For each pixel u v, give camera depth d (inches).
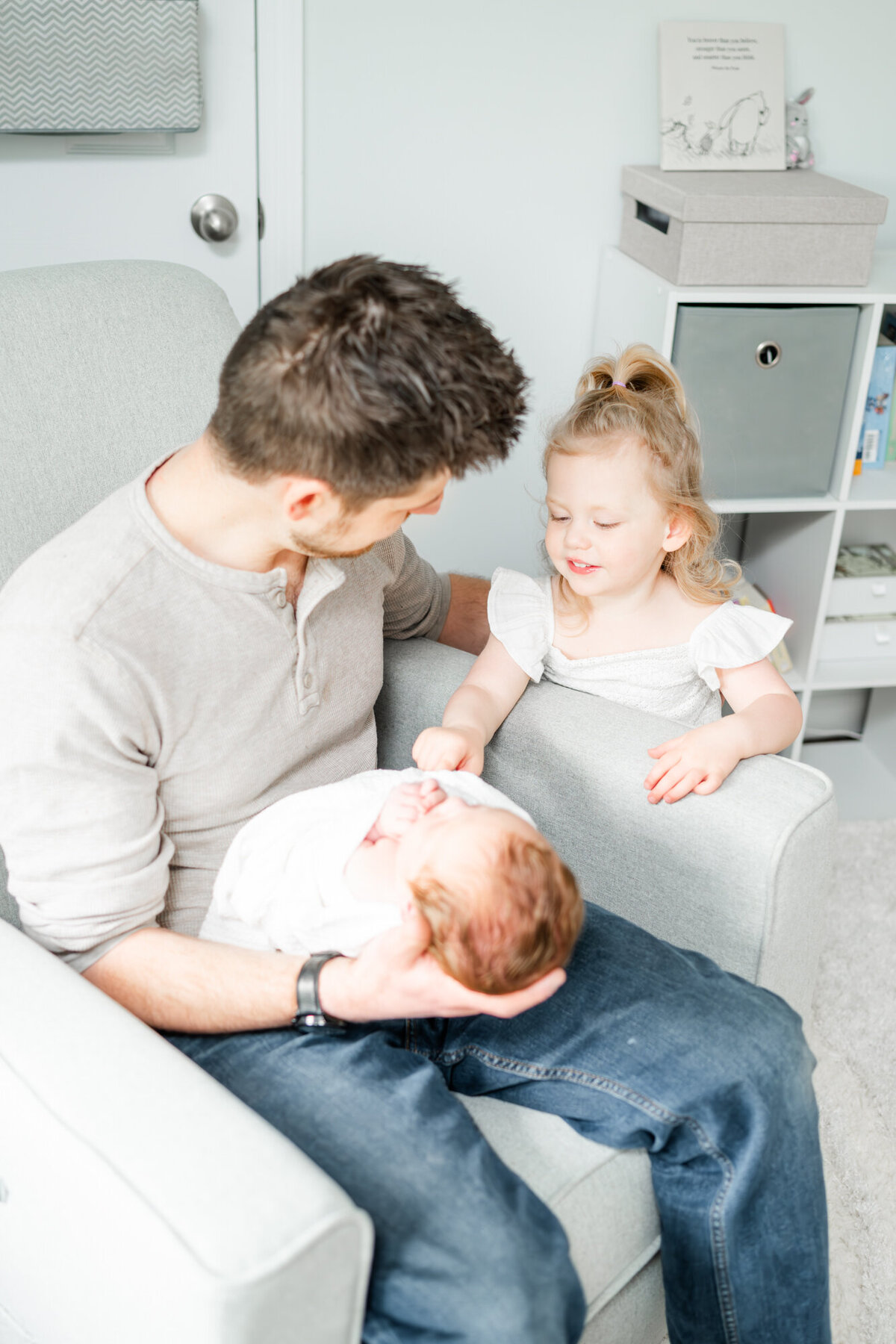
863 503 79.7
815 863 45.1
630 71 80.4
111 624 37.1
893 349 82.9
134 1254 28.3
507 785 50.9
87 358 48.7
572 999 39.2
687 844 45.1
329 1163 33.2
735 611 54.2
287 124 76.4
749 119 79.9
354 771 47.8
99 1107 30.0
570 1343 33.2
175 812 41.4
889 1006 69.3
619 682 54.3
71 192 74.5
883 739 97.7
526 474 91.4
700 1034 37.5
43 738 35.6
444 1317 31.1
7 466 45.6
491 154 81.0
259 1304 26.5
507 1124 38.4
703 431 75.7
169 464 40.0
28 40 67.1
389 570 50.4
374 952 35.6
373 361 33.3
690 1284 37.7
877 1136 59.7
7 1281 36.5
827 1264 38.5
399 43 76.5
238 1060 36.8
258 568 40.7
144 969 36.9
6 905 43.9
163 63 69.9
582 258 85.5
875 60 83.2
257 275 80.5
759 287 73.4
